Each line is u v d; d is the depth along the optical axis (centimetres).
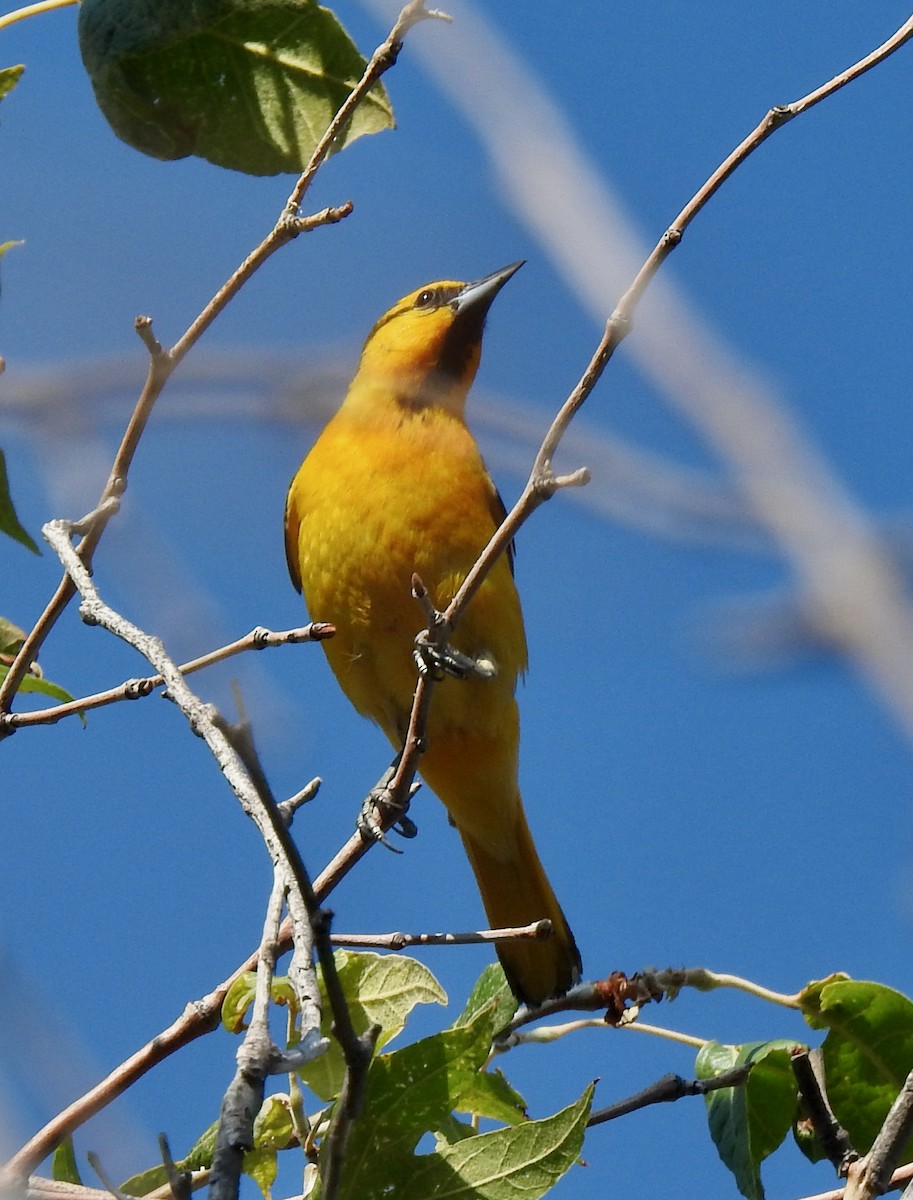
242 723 529
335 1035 589
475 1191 738
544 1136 744
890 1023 896
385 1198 738
